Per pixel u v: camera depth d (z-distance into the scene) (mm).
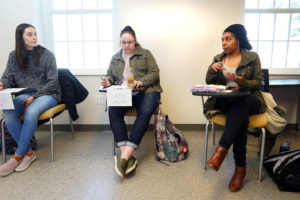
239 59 1778
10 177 1743
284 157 1623
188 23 2576
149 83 2018
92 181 1679
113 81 2180
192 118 2791
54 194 1522
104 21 2783
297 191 1544
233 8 2527
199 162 1979
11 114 1901
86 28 2807
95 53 2844
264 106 1740
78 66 2863
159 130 2025
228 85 1833
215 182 1667
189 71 2672
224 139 1464
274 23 2719
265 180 1686
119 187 1603
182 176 1749
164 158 2004
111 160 2029
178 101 2748
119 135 1865
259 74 1717
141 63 2141
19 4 2566
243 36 1735
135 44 2193
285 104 2770
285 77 2730
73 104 2238
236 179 1578
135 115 2070
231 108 1553
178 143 2064
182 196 1499
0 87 1916
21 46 2004
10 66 2086
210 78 1876
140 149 2275
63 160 2029
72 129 2553
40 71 2096
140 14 2574
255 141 2463
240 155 1574
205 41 2600
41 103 1923
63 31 2812
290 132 2734
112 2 2723
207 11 2547
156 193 1530
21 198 1480
